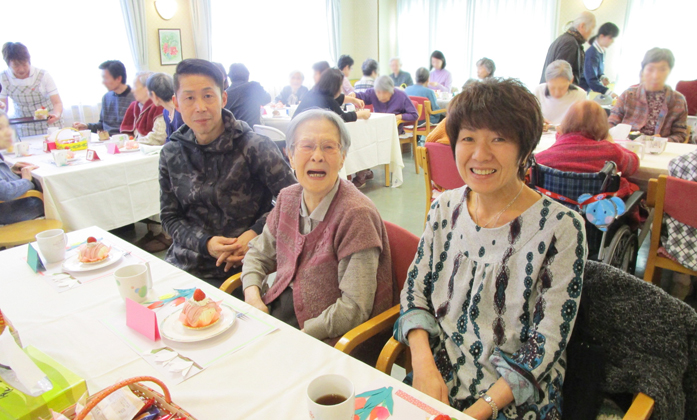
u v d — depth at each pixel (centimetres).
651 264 186
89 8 508
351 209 117
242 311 104
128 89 392
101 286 117
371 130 411
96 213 255
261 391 77
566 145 185
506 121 88
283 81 712
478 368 97
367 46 814
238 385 78
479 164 92
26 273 125
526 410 89
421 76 581
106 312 104
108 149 288
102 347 90
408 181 471
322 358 86
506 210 98
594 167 179
